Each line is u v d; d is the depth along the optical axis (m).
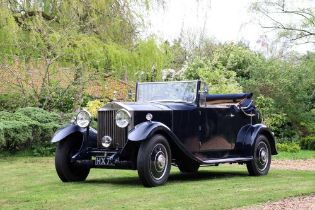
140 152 7.66
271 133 9.97
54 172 10.17
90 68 16.41
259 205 6.03
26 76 15.80
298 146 19.69
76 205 6.04
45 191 7.32
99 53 16.14
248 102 9.95
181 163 8.79
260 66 23.47
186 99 9.01
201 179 9.00
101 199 6.48
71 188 7.64
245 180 8.76
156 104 8.58
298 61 23.34
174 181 8.61
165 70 21.73
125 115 7.87
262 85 22.55
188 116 8.77
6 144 14.34
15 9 15.88
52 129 14.70
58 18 16.50
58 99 16.59
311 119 23.09
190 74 21.81
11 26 14.84
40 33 15.52
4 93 16.27
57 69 16.19
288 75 23.00
